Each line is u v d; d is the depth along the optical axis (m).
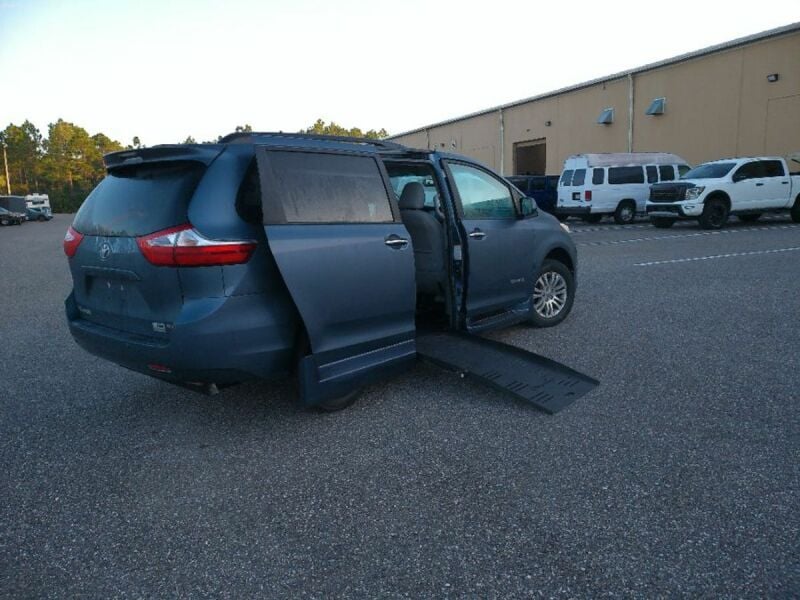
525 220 5.29
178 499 2.80
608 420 3.55
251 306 3.09
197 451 3.30
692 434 3.33
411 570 2.24
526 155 33.69
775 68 19.67
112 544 2.45
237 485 2.91
